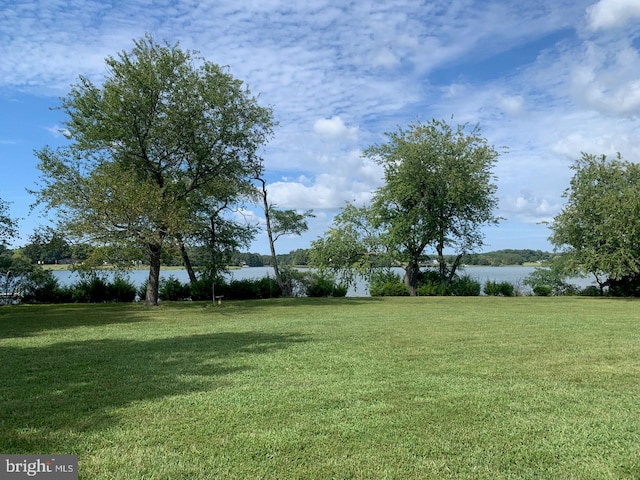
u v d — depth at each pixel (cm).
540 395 580
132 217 1819
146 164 2097
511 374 688
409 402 551
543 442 436
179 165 2184
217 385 625
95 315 1680
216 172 2214
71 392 595
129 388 612
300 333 1124
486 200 2983
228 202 2616
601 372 703
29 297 2333
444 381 647
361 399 562
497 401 555
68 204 1812
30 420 488
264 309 1895
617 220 2370
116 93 1916
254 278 2878
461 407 533
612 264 2402
